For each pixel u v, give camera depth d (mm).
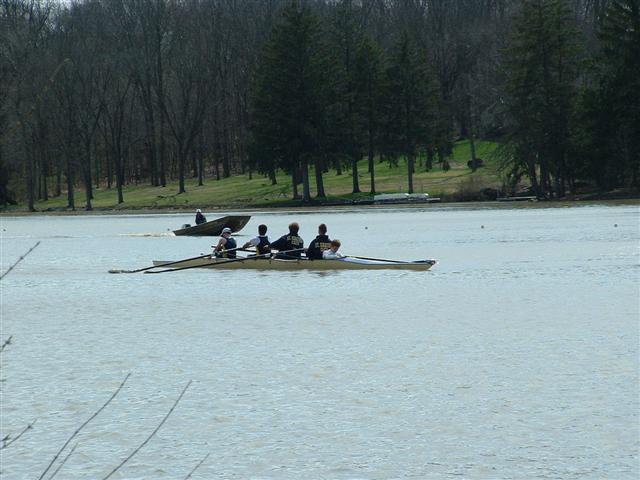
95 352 50969
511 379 42250
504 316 60375
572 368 44031
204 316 63719
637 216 174375
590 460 31234
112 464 32000
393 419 36469
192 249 127812
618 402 37719
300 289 77562
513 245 118312
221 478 30500
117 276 92375
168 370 45906
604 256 99312
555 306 64188
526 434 34125
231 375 44469
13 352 51188
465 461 31516
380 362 46688
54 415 37969
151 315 64812
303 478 30344
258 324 59500
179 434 35156
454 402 38625
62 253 125562
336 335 54688
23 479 30688
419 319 60156
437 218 197875
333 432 35000
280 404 38938
